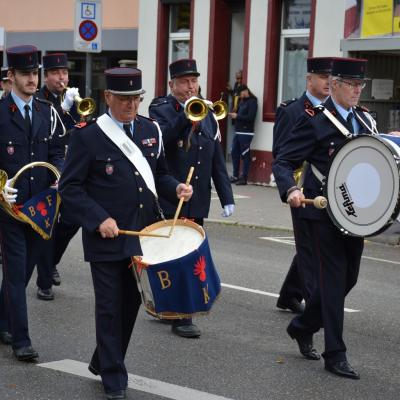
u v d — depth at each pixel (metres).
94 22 14.82
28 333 6.91
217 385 6.21
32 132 6.96
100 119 5.86
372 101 16.50
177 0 20.34
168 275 5.63
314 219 6.38
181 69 7.62
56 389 6.05
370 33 15.62
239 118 18.30
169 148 7.68
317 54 17.14
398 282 9.88
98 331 5.79
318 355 6.85
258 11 18.44
